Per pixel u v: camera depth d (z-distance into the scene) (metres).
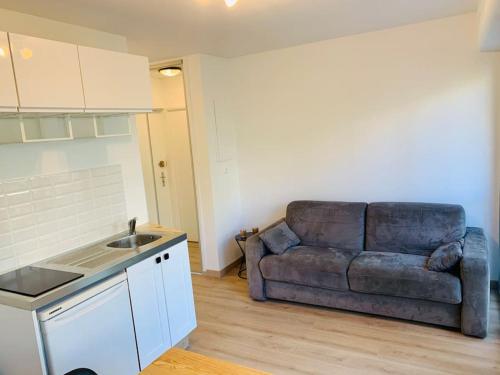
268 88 4.26
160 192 5.62
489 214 3.43
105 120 2.92
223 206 4.38
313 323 3.21
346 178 4.00
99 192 2.91
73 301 2.04
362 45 3.70
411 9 2.97
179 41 3.41
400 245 3.41
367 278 3.05
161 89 5.46
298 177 4.27
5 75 1.94
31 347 1.91
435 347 2.73
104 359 2.24
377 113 3.74
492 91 3.26
